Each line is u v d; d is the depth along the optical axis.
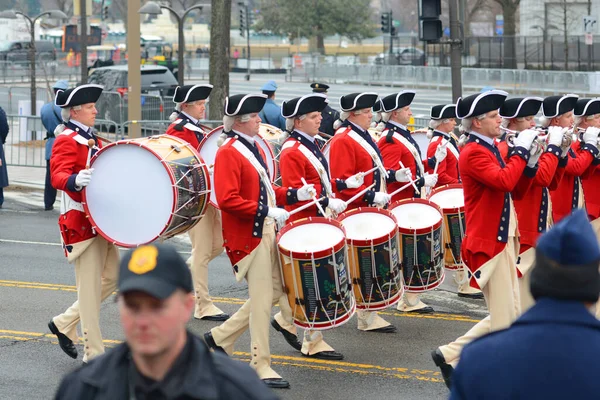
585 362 6.95
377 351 18.06
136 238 16.08
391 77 91.25
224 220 16.09
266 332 16.03
